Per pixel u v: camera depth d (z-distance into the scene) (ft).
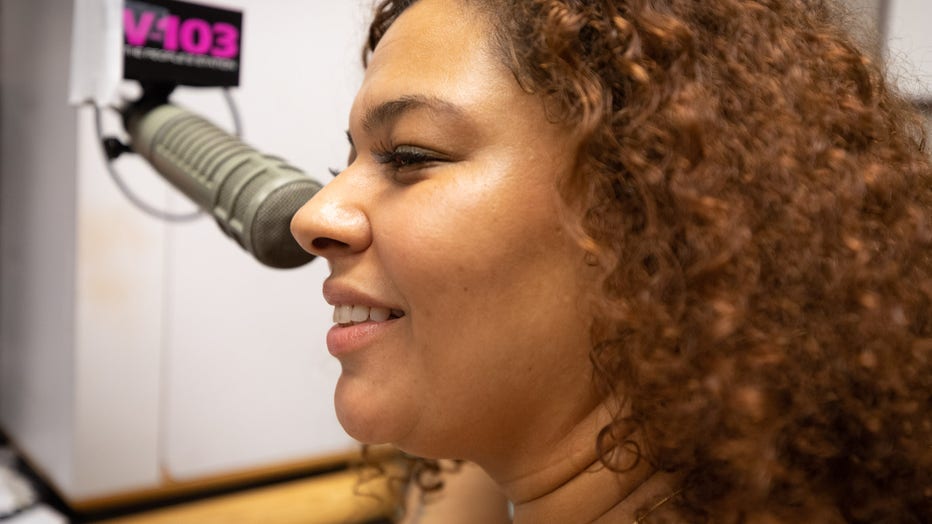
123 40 2.19
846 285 1.29
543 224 1.33
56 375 3.49
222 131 2.11
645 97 1.31
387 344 1.45
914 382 1.36
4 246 4.21
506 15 1.38
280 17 3.60
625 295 1.30
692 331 1.27
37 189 3.69
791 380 1.28
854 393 1.33
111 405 3.39
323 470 4.04
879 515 1.42
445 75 1.36
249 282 3.71
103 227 3.28
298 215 1.47
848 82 1.48
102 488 3.41
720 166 1.30
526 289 1.35
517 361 1.38
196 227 3.52
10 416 4.13
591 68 1.34
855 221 1.33
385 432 1.46
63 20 3.27
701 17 1.40
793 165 1.31
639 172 1.29
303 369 3.91
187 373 3.58
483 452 1.49
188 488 3.65
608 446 1.40
